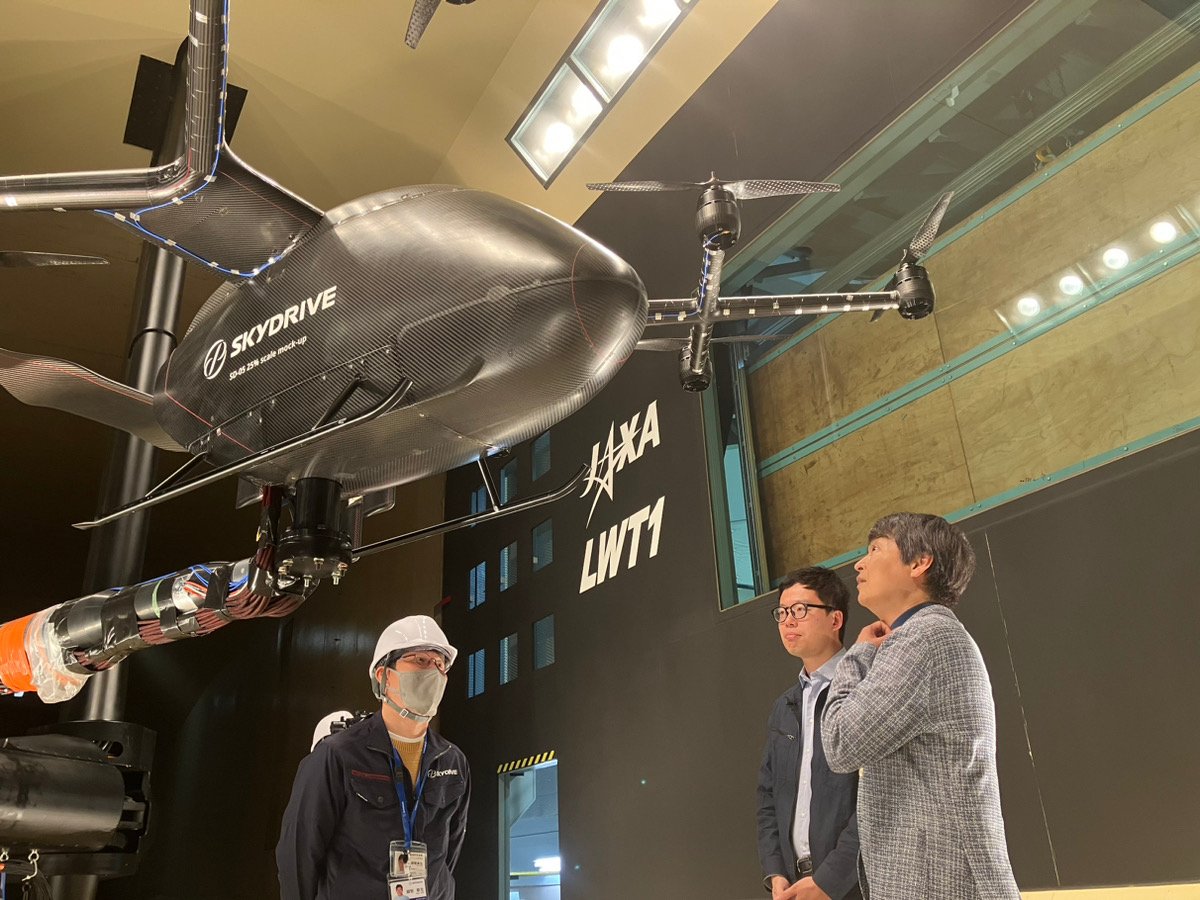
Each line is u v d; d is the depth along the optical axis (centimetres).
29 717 1559
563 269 230
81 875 500
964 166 468
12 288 899
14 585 1407
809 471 523
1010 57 418
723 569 508
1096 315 397
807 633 281
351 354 239
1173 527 313
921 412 467
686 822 481
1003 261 443
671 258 594
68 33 684
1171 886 289
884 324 498
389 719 281
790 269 548
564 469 664
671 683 515
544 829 632
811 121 510
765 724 449
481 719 691
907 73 459
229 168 231
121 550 639
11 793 425
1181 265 368
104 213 246
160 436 312
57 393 298
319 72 725
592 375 246
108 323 957
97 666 405
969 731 183
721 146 570
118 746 509
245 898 1136
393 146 795
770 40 548
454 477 834
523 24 671
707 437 539
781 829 269
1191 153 370
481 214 240
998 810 182
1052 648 339
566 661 610
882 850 188
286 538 271
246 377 259
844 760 192
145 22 685
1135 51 388
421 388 235
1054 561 346
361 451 261
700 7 577
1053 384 409
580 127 676
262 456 246
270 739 1177
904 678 187
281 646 1211
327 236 249
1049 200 425
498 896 628
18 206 236
